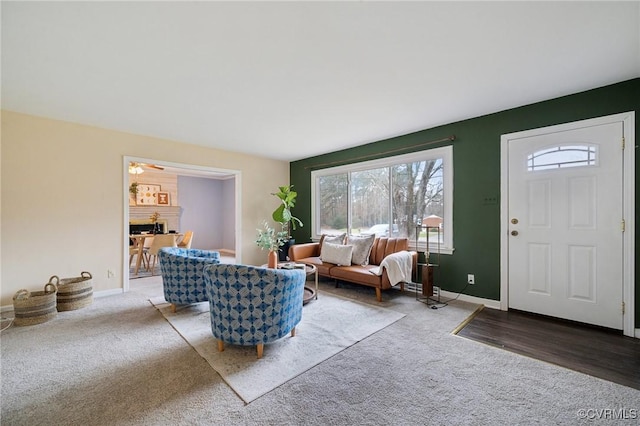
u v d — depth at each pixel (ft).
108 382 5.77
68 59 6.66
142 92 8.52
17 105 9.51
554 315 9.10
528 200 9.59
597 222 8.33
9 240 10.00
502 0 4.82
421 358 6.71
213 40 5.95
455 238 11.38
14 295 9.89
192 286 9.74
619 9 5.05
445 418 4.77
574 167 8.69
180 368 6.29
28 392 5.43
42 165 10.61
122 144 12.51
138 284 14.19
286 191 16.69
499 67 7.14
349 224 15.87
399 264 10.93
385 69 7.22
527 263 9.62
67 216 11.14
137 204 22.30
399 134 13.02
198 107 9.72
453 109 10.00
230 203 27.20
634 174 7.77
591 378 5.85
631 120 7.79
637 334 7.72
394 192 13.78
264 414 4.87
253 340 6.71
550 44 6.16
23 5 4.81
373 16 5.23
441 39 5.98
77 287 10.23
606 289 8.20
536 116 9.39
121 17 5.19
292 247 14.58
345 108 9.85
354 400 5.23
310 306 10.44
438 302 10.89
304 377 5.96
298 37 5.88
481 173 10.66
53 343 7.50
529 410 4.95
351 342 7.53
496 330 8.28
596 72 7.41
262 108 9.84
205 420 4.73
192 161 14.82
